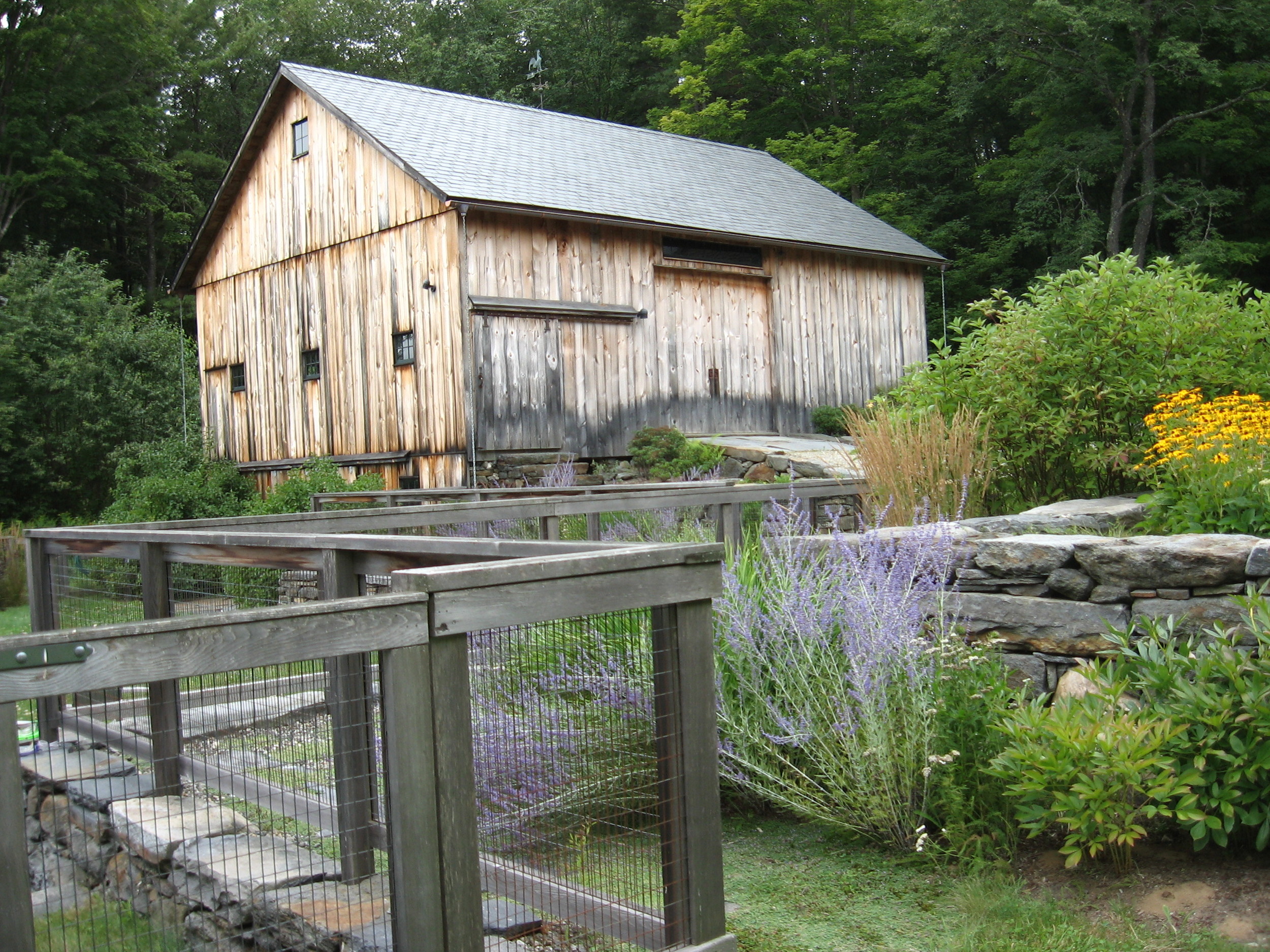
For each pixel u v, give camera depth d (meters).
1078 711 3.45
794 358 17.20
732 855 3.73
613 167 16.67
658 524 8.42
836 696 3.83
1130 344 6.60
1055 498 6.78
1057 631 4.31
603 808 3.38
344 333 15.25
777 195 18.92
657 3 34.94
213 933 3.31
